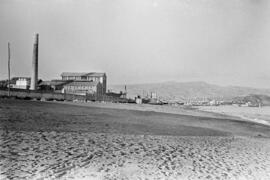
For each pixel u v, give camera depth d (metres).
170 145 15.87
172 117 44.31
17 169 8.77
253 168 11.47
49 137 14.98
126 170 9.76
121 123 27.16
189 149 14.99
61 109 41.69
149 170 9.99
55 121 23.88
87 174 8.90
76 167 9.56
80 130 19.27
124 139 16.73
